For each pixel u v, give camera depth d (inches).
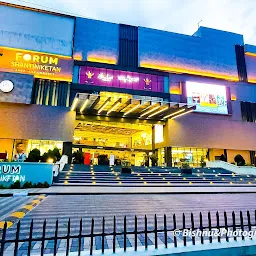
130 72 1268.5
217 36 1501.0
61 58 1171.3
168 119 1237.1
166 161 1219.2
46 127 1047.6
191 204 365.4
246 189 624.1
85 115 1146.0
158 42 1358.3
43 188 544.4
